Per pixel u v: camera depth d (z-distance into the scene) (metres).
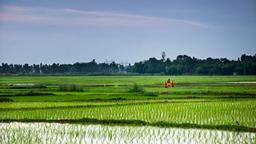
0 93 59.22
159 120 31.72
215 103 43.44
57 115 34.56
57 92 62.84
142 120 31.62
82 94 57.94
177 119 32.12
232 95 55.78
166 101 46.25
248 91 63.31
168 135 26.31
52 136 25.94
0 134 26.53
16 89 71.38
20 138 25.28
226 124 29.56
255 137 25.50
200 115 34.06
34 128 28.69
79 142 24.36
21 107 40.06
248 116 33.41
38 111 37.09
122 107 39.84
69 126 29.55
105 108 39.09
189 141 24.64
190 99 49.50
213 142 24.30
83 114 35.03
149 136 26.00
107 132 27.23
